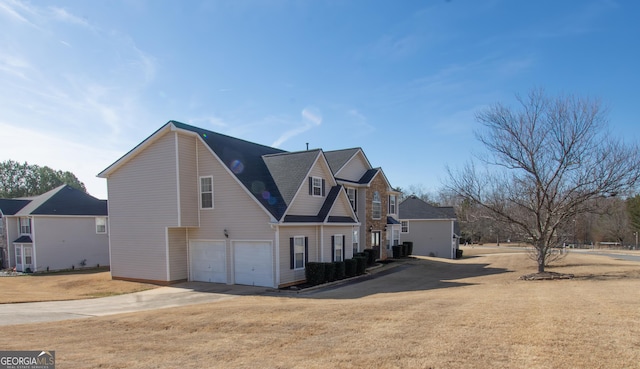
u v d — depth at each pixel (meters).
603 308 9.24
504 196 20.03
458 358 6.16
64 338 8.66
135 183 20.16
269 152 24.86
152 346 7.81
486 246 63.47
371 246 29.14
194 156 19.89
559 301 10.60
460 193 20.67
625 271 20.02
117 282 19.91
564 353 6.16
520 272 22.41
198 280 19.78
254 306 11.70
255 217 18.31
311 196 20.58
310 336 7.97
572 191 18.09
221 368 6.31
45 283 21.64
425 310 9.88
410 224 42.28
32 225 31.42
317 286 18.08
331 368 6.05
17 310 13.07
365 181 28.91
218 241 19.31
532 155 18.56
